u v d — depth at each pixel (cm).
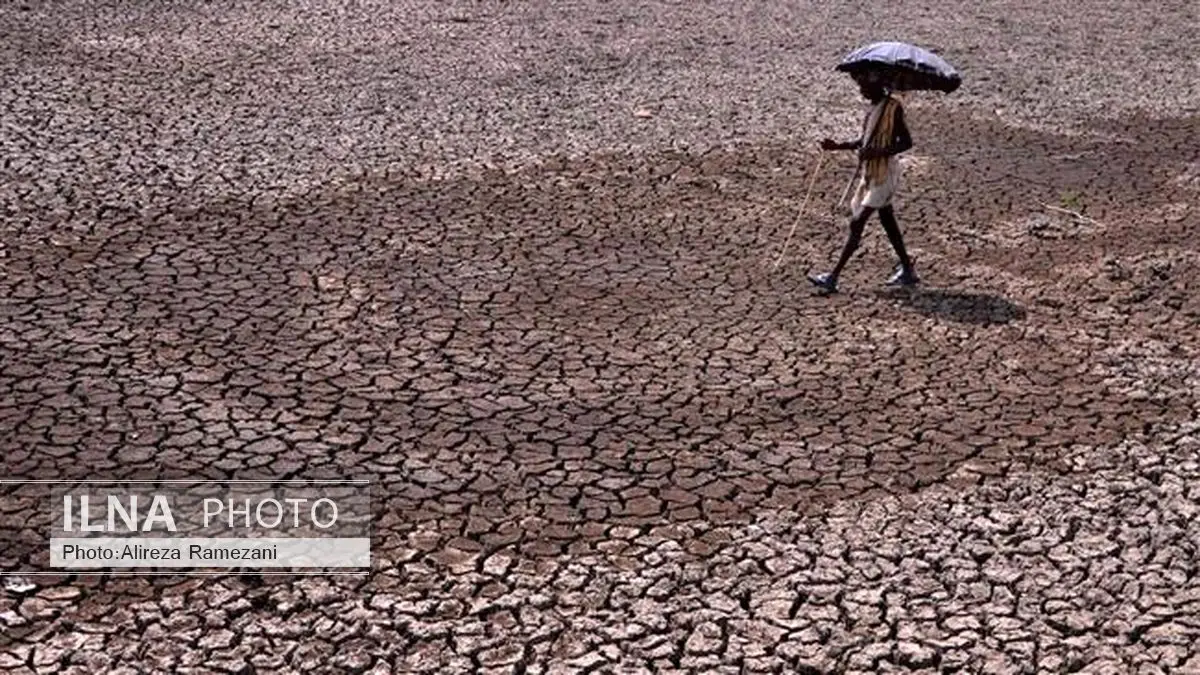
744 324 973
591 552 702
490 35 1791
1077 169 1366
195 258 1033
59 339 891
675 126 1441
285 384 852
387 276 1023
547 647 631
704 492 759
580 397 857
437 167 1271
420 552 696
